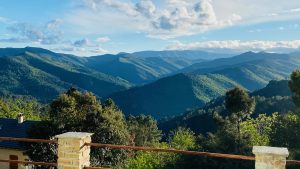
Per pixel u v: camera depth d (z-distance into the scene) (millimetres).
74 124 31547
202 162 41469
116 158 33781
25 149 31391
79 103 34062
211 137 46125
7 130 40250
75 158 7211
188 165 42375
